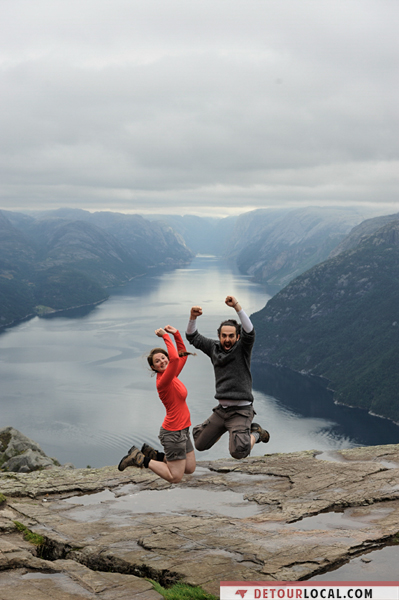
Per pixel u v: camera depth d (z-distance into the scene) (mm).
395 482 10211
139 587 6336
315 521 8570
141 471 12023
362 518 8609
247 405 7945
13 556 7289
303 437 173625
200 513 9398
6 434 24453
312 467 11742
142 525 8758
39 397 187625
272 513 9023
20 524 8859
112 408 177625
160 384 7613
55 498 10539
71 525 8883
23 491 10766
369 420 198625
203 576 6555
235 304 7711
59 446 143750
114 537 8172
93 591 6242
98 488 10961
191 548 7504
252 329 7652
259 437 8039
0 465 22359
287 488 10578
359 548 7141
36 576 6781
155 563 7020
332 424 190625
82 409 176125
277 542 7551
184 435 7816
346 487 10172
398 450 13047
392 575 6430
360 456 12703
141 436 152000
